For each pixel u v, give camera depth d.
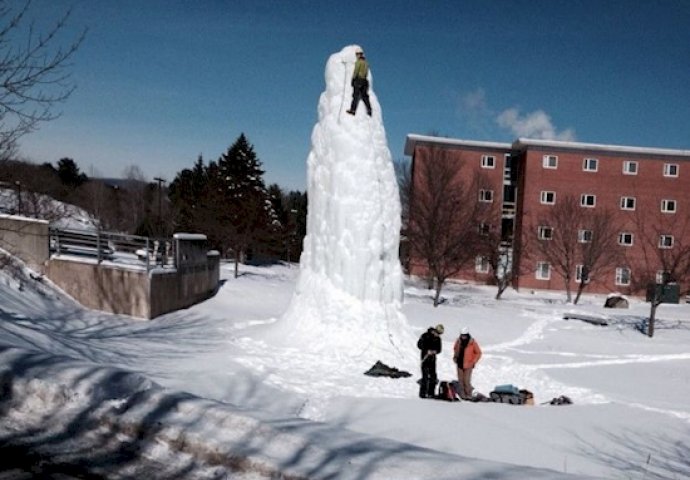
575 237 41.69
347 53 15.20
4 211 20.89
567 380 13.99
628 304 34.81
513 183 47.97
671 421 10.01
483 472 3.22
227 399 8.80
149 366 10.38
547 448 7.63
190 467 3.43
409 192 35.75
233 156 51.09
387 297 14.79
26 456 3.54
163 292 17.05
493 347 19.00
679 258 28.20
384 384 11.50
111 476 3.34
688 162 43.69
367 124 14.77
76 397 4.14
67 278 16.28
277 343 14.13
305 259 15.38
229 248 41.22
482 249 38.94
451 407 9.77
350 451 3.45
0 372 4.33
